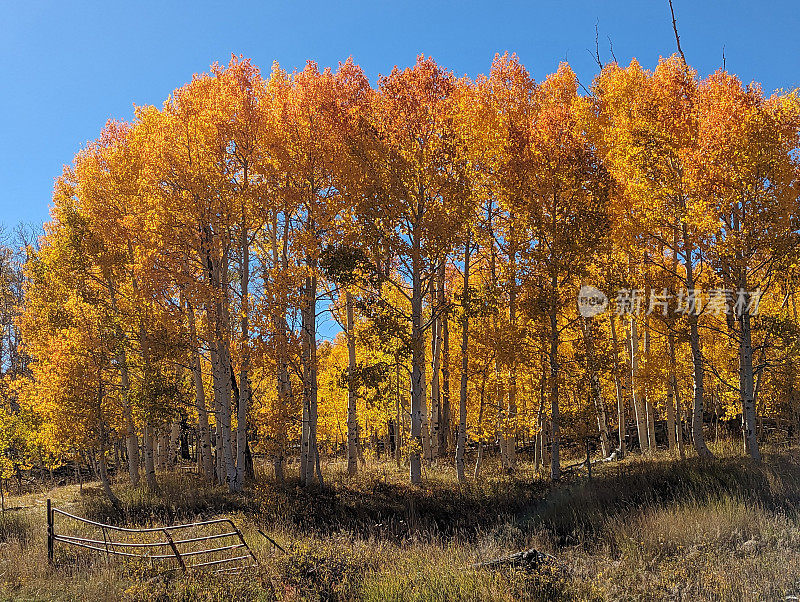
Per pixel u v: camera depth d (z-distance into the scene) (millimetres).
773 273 15242
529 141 15961
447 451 24172
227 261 17891
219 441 19812
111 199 17875
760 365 15859
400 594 7695
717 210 14547
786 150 14578
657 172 15336
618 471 15555
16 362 31250
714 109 14945
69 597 8039
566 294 15961
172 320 15977
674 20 16266
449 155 15352
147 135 17375
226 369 17109
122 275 18188
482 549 10125
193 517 14062
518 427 18156
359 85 17141
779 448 18016
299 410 16484
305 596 7957
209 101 16141
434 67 15766
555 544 10625
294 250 15930
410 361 16156
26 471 31328
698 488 12312
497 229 17094
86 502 16906
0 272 32094
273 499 15008
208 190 15359
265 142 16125
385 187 15070
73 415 17156
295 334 16328
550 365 16156
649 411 22344
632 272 16656
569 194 15383
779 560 7672
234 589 8102
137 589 8102
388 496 15305
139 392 16797
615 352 15898
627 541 9805
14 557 10039
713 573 7402
